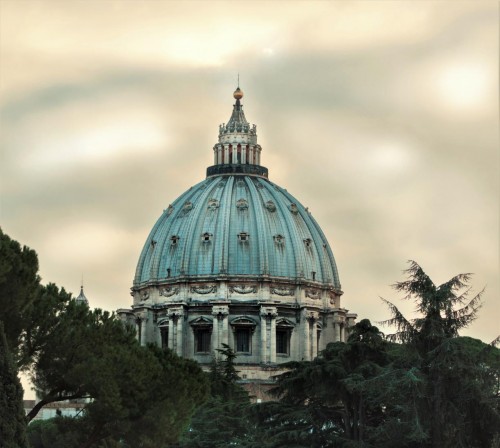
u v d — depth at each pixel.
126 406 68.62
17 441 58.53
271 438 104.12
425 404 83.88
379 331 105.69
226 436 135.00
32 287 65.06
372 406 97.38
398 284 87.44
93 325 69.94
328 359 106.81
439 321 85.31
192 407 72.62
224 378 174.50
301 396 108.94
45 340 67.69
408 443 85.44
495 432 83.62
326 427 106.81
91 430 70.81
